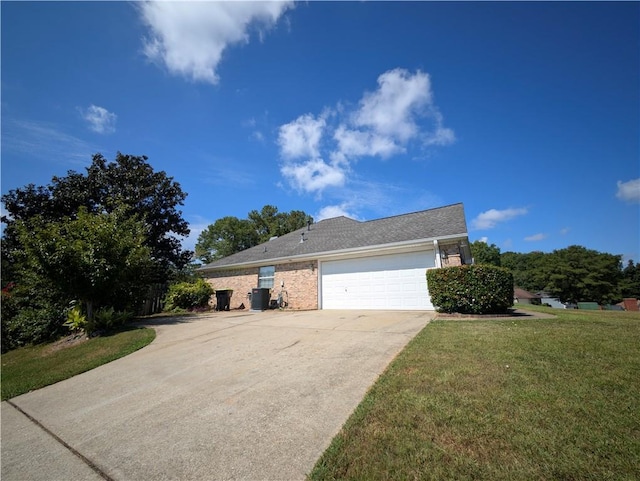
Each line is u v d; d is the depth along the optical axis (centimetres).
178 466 238
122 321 981
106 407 378
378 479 195
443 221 1145
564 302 4262
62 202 1645
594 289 3997
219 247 4075
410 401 293
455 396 297
